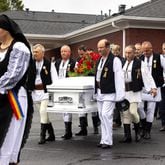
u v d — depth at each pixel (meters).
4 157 4.74
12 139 4.77
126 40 20.22
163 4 20.92
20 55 4.70
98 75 8.26
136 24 19.95
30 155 7.66
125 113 8.88
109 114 8.23
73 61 9.87
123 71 8.66
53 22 33.91
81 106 8.14
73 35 26.67
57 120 12.88
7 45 4.81
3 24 4.77
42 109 8.72
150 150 8.12
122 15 19.55
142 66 8.91
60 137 9.66
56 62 10.16
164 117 10.59
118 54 10.35
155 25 20.16
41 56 8.61
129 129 8.95
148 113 9.41
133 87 8.79
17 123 4.78
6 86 4.68
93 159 7.34
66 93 8.27
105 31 22.53
